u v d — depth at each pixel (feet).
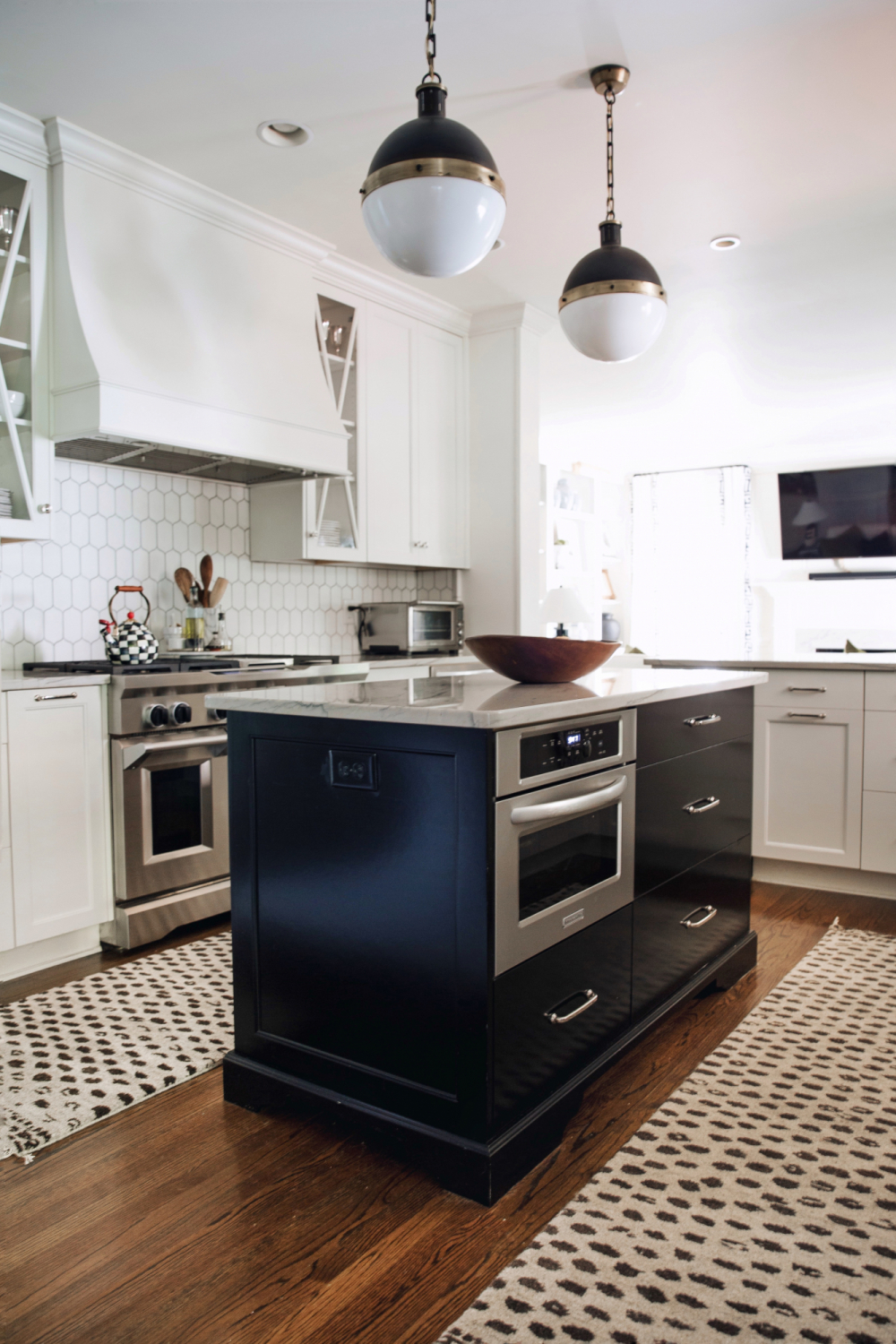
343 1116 5.49
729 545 29.12
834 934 9.59
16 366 9.14
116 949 9.20
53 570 10.17
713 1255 4.53
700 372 18.34
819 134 9.10
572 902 5.59
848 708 10.80
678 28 7.40
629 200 10.56
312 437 11.12
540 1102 5.40
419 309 13.58
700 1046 6.97
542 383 19.17
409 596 15.52
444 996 5.04
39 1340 4.01
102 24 7.29
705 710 7.51
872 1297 4.24
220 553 12.18
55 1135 5.67
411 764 5.11
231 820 6.06
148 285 9.66
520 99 8.43
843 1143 5.59
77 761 8.77
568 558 26.84
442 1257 4.54
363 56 7.77
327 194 10.27
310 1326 4.08
